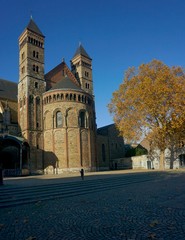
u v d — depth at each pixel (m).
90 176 35.34
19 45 64.75
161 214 11.95
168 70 47.09
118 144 81.75
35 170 54.03
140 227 9.84
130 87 49.78
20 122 59.72
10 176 44.44
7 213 13.68
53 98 57.28
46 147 56.56
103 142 75.81
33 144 55.47
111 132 80.25
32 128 56.25
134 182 30.33
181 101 43.81
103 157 74.69
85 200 17.58
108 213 12.85
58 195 19.95
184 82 46.31
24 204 16.55
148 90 44.81
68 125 55.91
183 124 46.03
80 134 56.78
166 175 38.38
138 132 48.22
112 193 21.20
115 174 38.66
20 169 45.91
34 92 58.66
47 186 22.05
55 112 56.81
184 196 17.42
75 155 54.97
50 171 54.62
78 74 74.44
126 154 81.31
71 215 12.73
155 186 25.09
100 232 9.45
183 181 28.86
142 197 17.84
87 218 11.92
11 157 53.75
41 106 59.16
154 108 44.97
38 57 62.06
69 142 55.03
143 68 49.19
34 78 59.56
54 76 66.56
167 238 8.34
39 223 11.25
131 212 12.78
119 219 11.40
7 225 11.09
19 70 63.31
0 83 68.88
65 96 56.81
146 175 36.25
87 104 59.88
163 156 50.88
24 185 21.84
